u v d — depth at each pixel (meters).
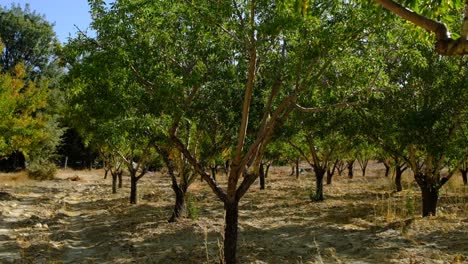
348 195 22.12
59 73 42.69
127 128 7.93
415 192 22.78
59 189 27.20
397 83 11.83
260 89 9.97
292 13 6.11
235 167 8.17
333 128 13.41
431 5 3.46
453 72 11.67
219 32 7.79
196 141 12.58
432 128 11.66
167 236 11.86
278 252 10.07
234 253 8.39
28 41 41.72
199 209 17.44
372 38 7.58
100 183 32.81
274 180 35.81
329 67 7.93
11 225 14.02
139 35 7.96
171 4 7.61
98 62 7.65
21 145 22.39
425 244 10.32
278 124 8.16
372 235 11.50
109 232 12.88
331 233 12.07
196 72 7.64
